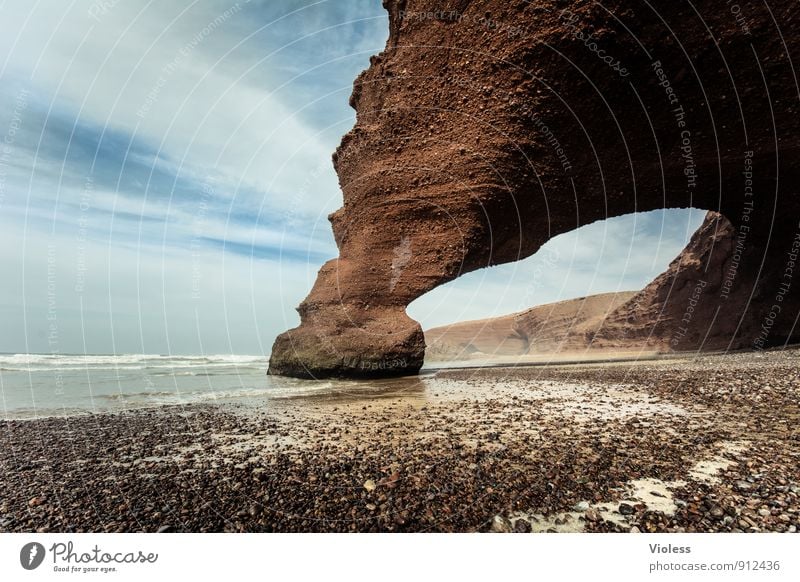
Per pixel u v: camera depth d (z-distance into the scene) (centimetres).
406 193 2125
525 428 764
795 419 744
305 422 888
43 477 553
